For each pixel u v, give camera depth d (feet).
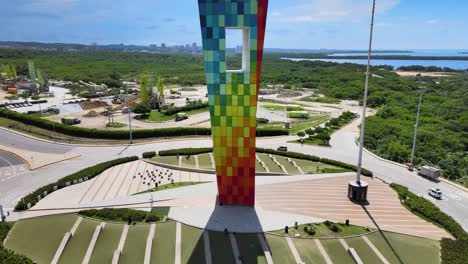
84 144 269.85
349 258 122.31
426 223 148.77
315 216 151.64
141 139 286.05
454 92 552.82
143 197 169.68
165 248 126.21
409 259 122.21
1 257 112.16
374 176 207.72
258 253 123.85
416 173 215.10
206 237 133.18
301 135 295.48
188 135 298.35
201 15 136.36
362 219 150.10
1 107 376.68
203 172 209.77
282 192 178.09
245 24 135.95
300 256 122.52
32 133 295.28
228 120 146.82
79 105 408.67
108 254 122.31
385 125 328.08
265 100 499.10
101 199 167.43
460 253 123.54
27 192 177.68
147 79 409.90
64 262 117.60
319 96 549.95
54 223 142.31
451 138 286.46
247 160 151.53
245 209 156.46
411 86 598.34
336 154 251.60
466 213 162.09
